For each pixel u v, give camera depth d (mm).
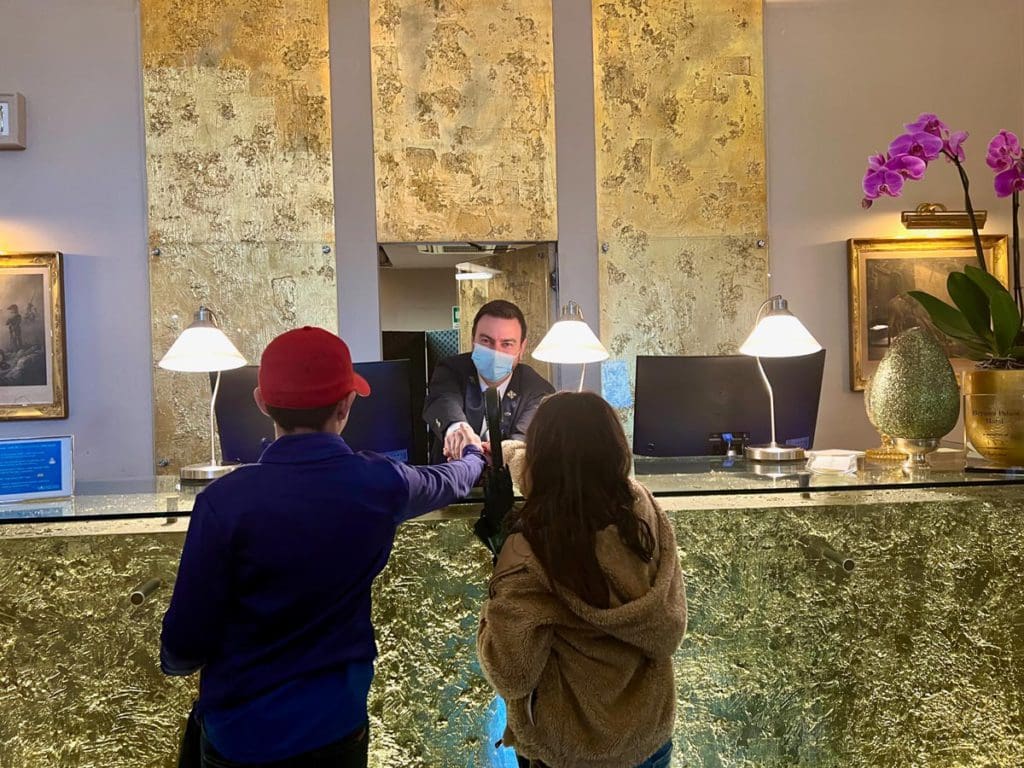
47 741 1670
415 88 4109
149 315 4008
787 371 2391
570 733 1264
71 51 3973
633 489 1359
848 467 2072
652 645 1270
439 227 4137
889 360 2066
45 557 1661
